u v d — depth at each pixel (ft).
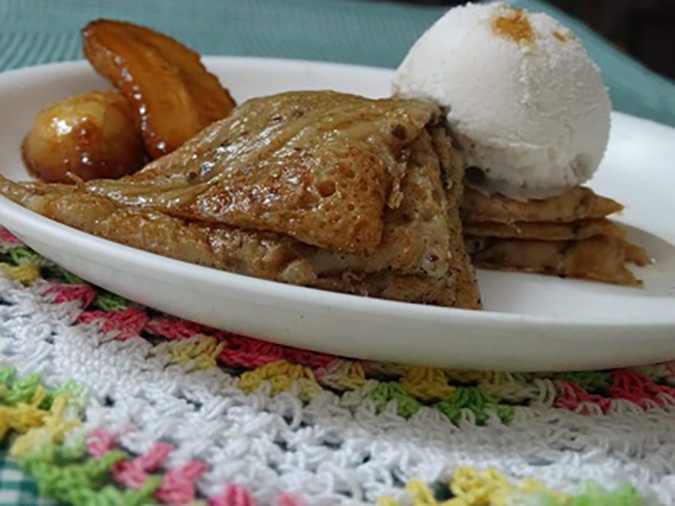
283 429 0.62
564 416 0.66
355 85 1.22
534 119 0.89
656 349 0.66
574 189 0.94
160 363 0.67
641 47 3.06
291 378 0.67
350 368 0.69
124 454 0.57
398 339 0.64
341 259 0.73
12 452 0.56
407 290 0.75
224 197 0.73
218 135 0.83
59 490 0.53
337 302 0.62
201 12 1.78
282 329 0.66
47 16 1.59
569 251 0.92
